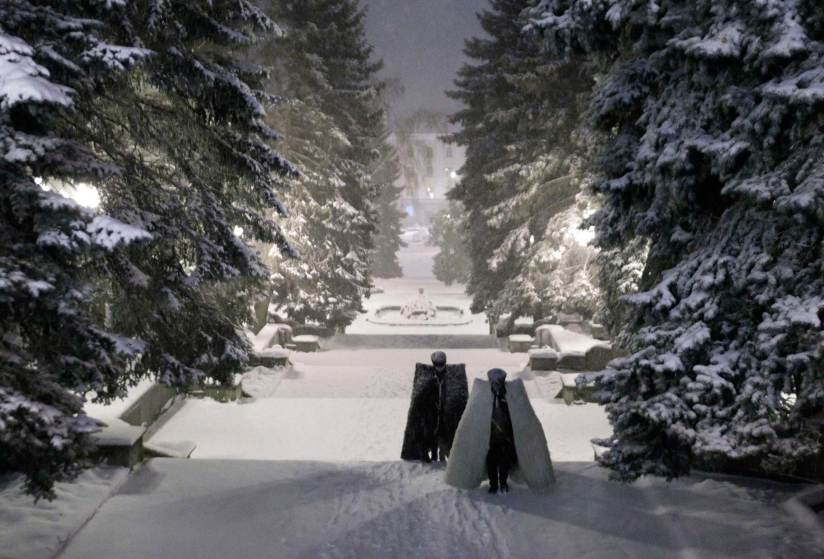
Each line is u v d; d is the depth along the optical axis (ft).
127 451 29.73
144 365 37.06
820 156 25.70
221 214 40.24
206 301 41.45
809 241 26.32
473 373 69.05
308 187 100.58
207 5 39.60
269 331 82.43
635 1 30.37
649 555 22.40
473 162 120.57
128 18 33.86
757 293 27.02
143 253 36.24
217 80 37.86
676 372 27.73
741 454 25.18
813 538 23.03
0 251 23.36
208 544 23.32
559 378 61.16
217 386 53.31
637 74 32.63
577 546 22.98
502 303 98.73
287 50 99.04
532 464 27.25
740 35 27.04
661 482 28.14
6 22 25.34
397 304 174.91
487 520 24.90
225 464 30.94
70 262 26.86
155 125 40.34
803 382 24.44
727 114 28.76
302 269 98.12
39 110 23.35
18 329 25.70
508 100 108.47
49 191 23.79
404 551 22.77
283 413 50.75
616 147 33.83
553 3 34.17
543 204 97.91
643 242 38.68
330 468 30.53
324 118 100.58
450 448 30.66
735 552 22.20
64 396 24.04
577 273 88.84
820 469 27.76
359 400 55.06
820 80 25.12
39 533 23.53
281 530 24.34
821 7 26.08
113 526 24.61
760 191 25.96
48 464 22.63
